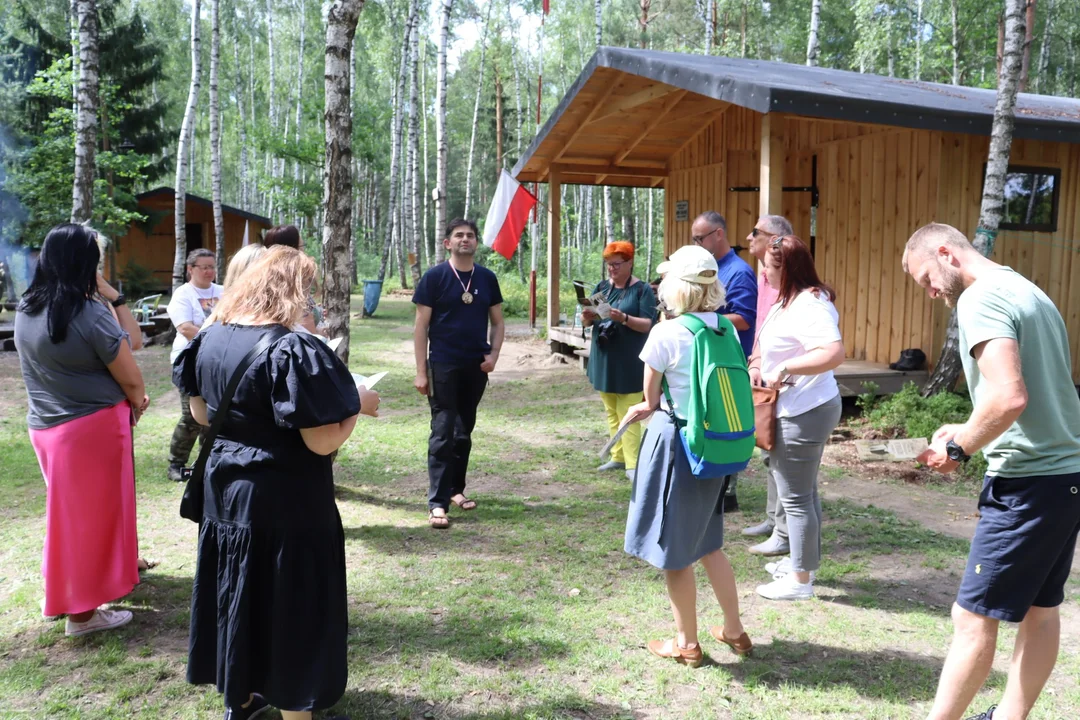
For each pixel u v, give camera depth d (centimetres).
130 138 2666
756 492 595
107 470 359
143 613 385
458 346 523
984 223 766
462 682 325
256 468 255
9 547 474
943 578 440
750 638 367
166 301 2417
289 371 246
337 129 556
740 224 1118
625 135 1197
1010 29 745
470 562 455
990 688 323
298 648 259
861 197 960
